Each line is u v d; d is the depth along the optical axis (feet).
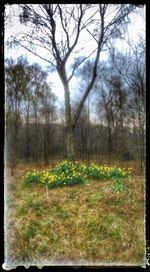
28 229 12.46
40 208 14.11
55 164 22.93
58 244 12.01
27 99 25.05
